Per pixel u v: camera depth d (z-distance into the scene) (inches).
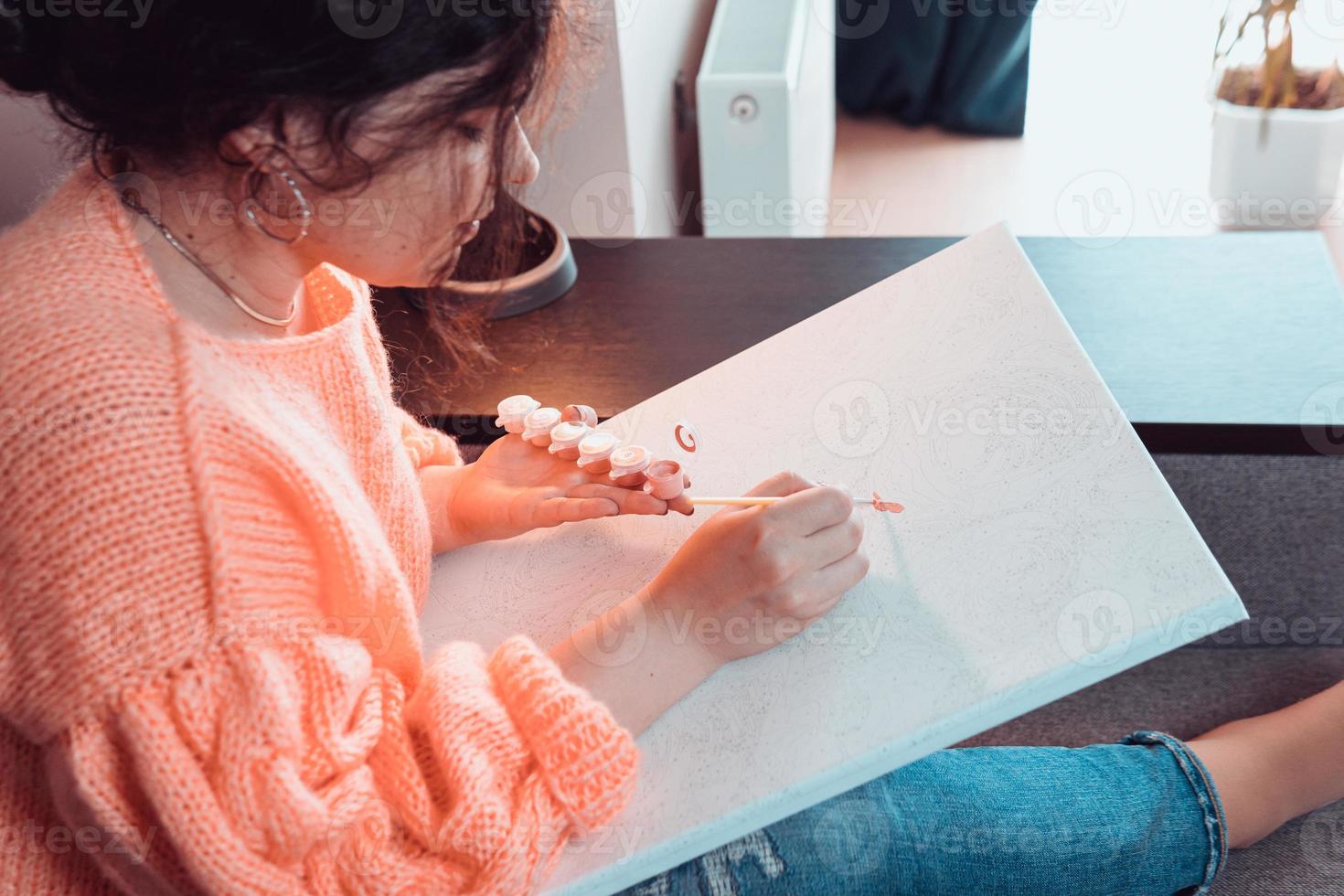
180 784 19.9
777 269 54.3
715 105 61.6
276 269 25.7
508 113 22.8
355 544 22.8
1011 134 93.7
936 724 25.0
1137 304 49.5
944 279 35.9
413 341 49.8
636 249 56.7
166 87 20.9
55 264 21.4
